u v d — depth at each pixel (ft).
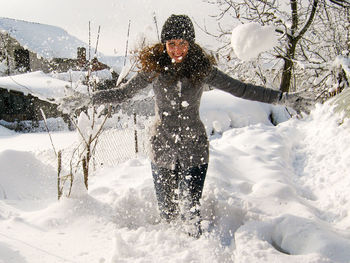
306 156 13.52
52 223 8.20
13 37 69.15
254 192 9.19
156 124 7.76
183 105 7.27
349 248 5.95
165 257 6.53
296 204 8.23
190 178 7.65
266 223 7.28
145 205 9.09
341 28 31.14
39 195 11.52
